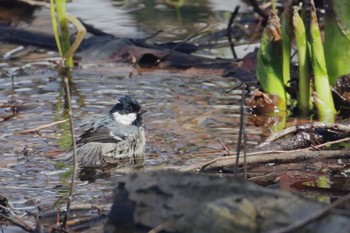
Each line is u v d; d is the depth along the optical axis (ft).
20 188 31.04
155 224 19.58
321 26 55.88
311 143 35.53
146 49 52.85
